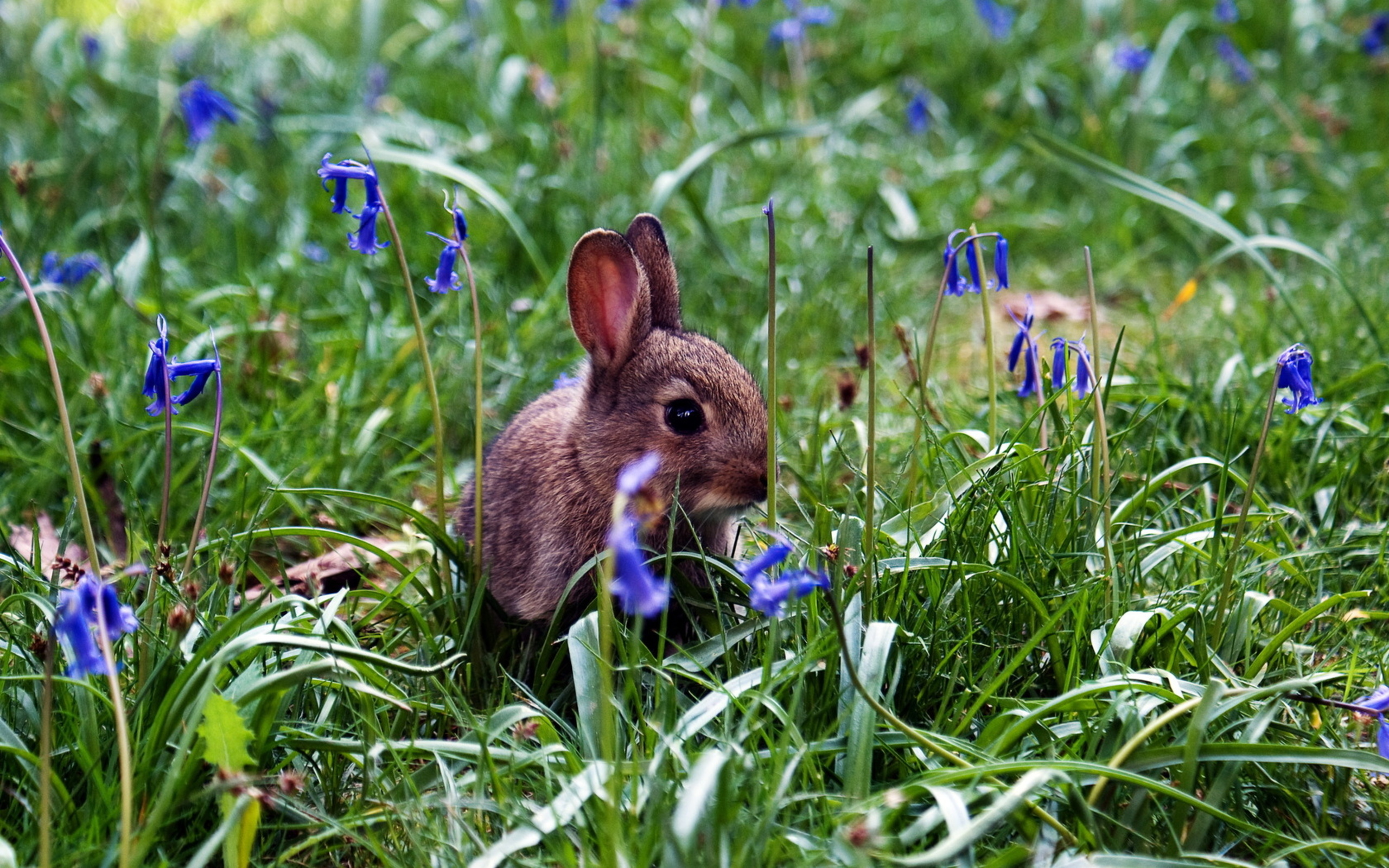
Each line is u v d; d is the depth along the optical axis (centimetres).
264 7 1291
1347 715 427
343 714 418
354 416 638
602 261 482
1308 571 493
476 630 464
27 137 902
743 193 912
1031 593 429
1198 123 1027
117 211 784
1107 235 917
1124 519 497
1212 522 480
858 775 362
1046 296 852
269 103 923
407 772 379
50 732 383
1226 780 367
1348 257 820
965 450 603
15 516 556
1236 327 718
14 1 1096
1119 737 376
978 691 414
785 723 371
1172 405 613
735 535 512
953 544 445
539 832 345
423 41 1162
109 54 1059
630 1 999
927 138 1052
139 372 634
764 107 1039
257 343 679
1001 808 329
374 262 766
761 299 769
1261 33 1148
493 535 518
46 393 632
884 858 318
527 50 1089
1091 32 1115
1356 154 995
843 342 753
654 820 342
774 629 395
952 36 1123
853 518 457
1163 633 431
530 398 655
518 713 384
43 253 726
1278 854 353
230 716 352
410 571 517
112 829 354
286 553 572
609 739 351
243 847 347
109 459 566
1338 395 625
